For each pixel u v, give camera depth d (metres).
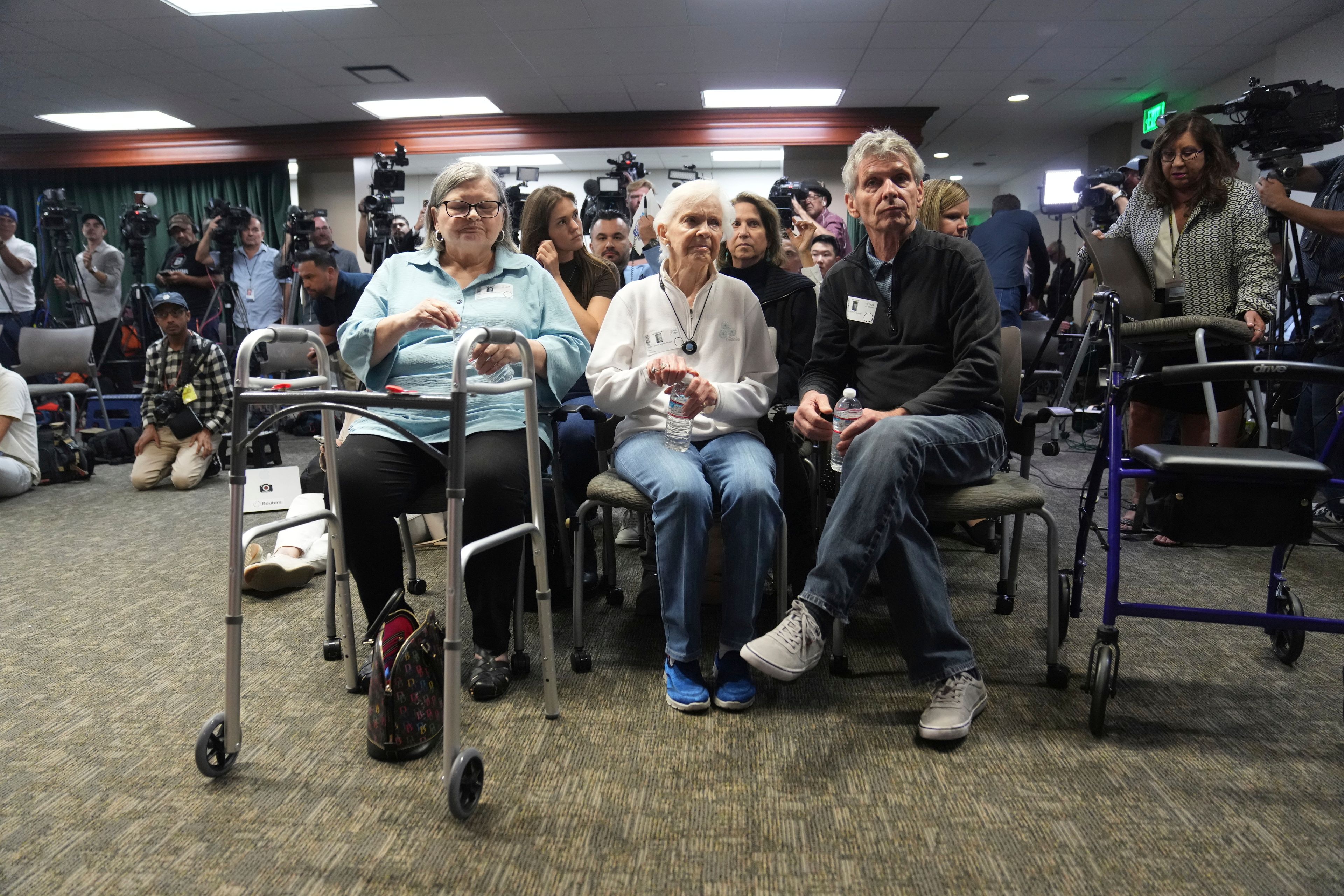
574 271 2.69
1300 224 2.83
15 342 5.68
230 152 8.42
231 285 6.01
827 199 4.04
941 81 7.05
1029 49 6.24
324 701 1.65
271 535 3.12
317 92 7.21
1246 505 1.45
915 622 1.53
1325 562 2.55
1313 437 3.12
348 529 1.64
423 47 6.15
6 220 5.64
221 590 2.41
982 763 1.39
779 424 1.93
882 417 1.62
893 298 1.79
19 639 2.01
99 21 5.59
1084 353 3.69
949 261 1.73
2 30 5.71
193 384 4.13
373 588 1.69
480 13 5.50
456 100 7.59
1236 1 5.32
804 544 2.10
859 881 1.09
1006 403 2.02
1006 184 12.28
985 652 1.88
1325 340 2.82
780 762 1.40
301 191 8.70
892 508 1.50
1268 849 1.15
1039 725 1.53
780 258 2.37
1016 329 2.04
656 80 6.98
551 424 2.06
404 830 1.21
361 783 1.34
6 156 8.52
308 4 5.34
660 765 1.39
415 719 1.42
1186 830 1.20
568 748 1.45
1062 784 1.33
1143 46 6.18
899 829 1.21
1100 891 1.07
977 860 1.14
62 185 8.77
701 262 1.86
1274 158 2.84
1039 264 4.47
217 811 1.26
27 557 2.82
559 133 8.14
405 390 1.51
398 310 1.85
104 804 1.28
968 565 2.57
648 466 1.67
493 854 1.16
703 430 1.86
